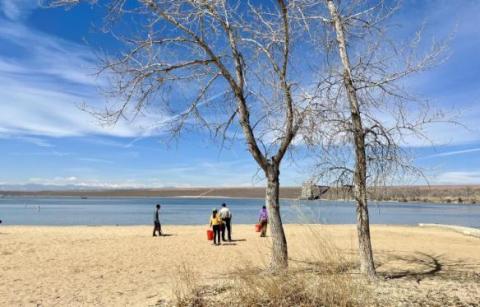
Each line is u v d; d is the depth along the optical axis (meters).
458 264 14.18
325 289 7.43
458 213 92.50
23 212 79.00
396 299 8.31
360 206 10.46
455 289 9.38
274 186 11.10
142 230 29.34
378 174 10.48
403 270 12.77
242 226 34.00
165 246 19.34
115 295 9.77
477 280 10.70
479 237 25.36
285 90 10.43
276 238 10.82
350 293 7.52
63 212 80.25
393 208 136.25
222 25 10.98
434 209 127.69
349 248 17.55
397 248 18.91
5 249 17.47
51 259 15.20
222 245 19.86
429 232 28.61
